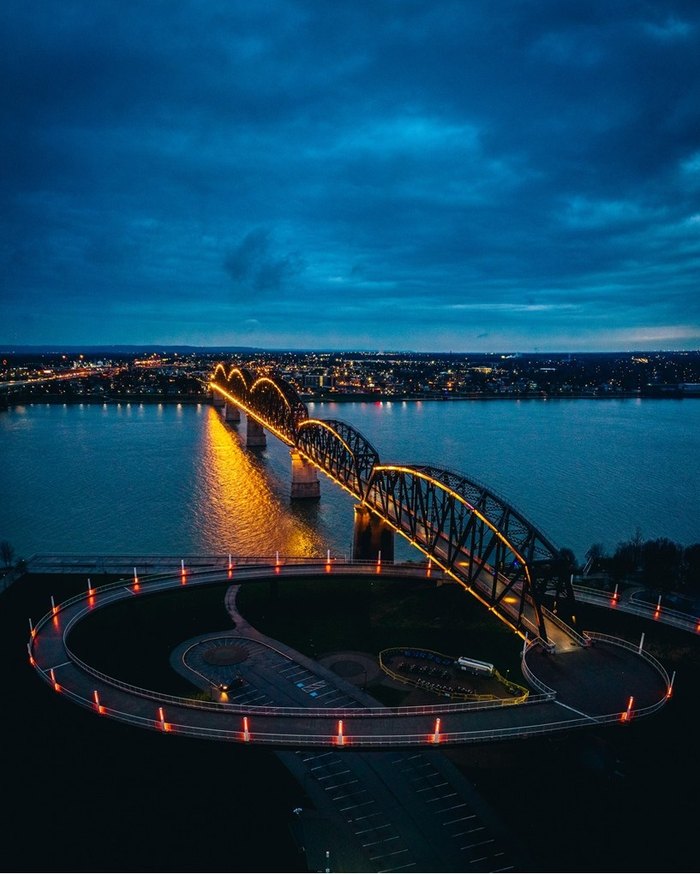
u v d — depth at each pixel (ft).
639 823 173.88
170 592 299.99
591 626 274.77
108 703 198.08
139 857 160.66
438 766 194.08
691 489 618.44
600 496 588.91
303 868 156.46
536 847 164.25
